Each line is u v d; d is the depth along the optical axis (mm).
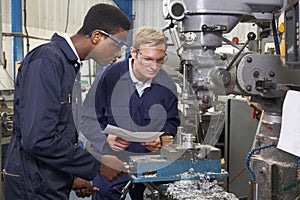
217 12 1180
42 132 1314
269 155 1231
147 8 5605
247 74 1236
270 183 1185
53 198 1465
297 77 1270
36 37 3729
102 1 4824
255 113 1935
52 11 3990
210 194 1271
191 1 1181
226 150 2668
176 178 1379
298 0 1044
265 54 1262
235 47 1329
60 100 1385
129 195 1677
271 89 1226
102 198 1872
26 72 1369
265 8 1229
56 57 1383
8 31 3396
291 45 1096
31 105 1321
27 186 1448
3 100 2787
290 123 1141
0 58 2670
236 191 2578
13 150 1483
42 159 1373
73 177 1592
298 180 1209
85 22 1470
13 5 3391
